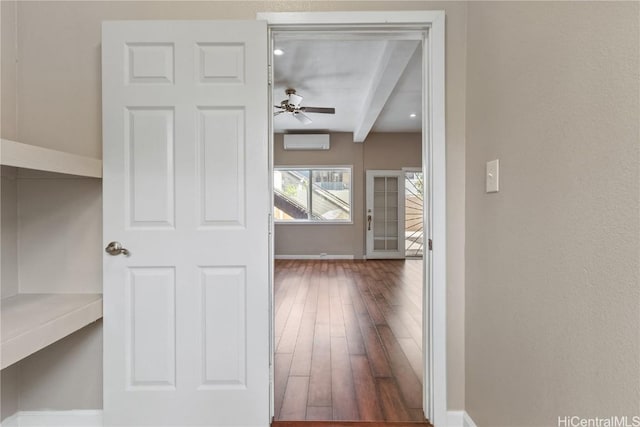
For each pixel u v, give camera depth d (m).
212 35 1.60
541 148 1.08
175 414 1.63
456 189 1.68
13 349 1.13
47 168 1.30
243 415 1.63
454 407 1.68
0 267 1.59
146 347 1.62
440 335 1.66
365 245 7.30
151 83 1.61
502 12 1.32
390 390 1.97
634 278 0.75
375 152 7.26
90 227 1.69
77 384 1.68
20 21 1.67
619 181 0.79
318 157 7.19
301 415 1.74
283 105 4.43
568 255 0.96
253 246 1.62
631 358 0.76
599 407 0.85
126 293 1.62
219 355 1.63
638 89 0.74
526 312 1.16
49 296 1.65
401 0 1.65
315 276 5.40
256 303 1.62
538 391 1.10
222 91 1.61
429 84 1.71
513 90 1.24
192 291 1.62
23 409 1.68
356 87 4.39
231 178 1.62
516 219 1.22
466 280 1.65
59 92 1.68
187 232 1.62
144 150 1.61
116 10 1.68
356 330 2.93
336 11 1.65
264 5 1.67
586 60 0.89
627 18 0.77
